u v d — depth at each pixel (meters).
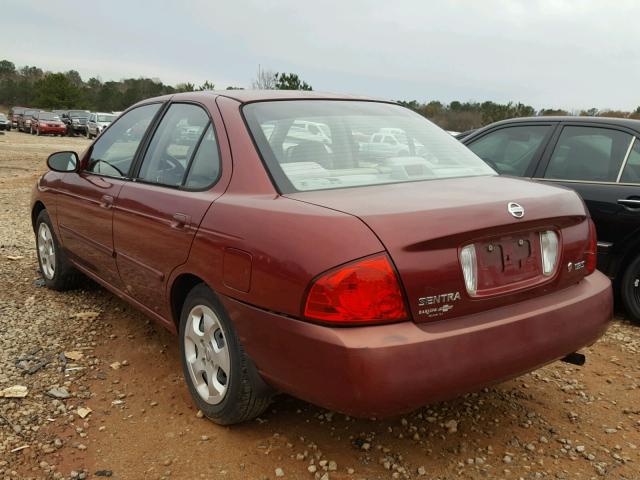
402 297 2.23
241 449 2.80
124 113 4.25
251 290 2.47
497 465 2.73
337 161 2.91
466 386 2.31
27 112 43.72
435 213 2.34
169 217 3.05
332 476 2.62
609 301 2.95
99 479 2.56
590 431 3.06
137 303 3.68
